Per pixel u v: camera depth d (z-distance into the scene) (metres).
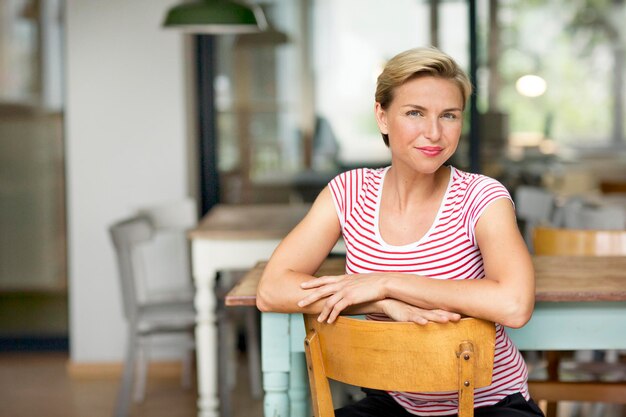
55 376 5.58
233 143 6.04
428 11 5.92
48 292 6.05
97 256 5.59
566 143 6.02
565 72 5.98
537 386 3.29
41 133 5.97
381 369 2.24
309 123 6.04
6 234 6.03
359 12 5.96
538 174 6.04
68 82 5.55
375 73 5.99
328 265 3.09
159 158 5.57
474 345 2.21
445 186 2.51
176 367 5.57
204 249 4.35
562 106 6.00
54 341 6.02
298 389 2.96
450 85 2.40
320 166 6.07
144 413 4.87
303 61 6.00
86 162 5.57
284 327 2.68
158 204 5.25
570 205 4.86
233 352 5.25
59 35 5.91
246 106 6.02
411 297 2.35
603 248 3.65
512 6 5.93
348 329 2.27
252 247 4.36
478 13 5.91
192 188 5.78
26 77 5.94
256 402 4.98
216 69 5.99
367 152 6.05
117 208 5.59
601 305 2.73
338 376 2.34
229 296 2.71
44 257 6.04
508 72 5.96
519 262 2.34
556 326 2.74
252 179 6.07
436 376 2.21
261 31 5.98
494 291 2.30
